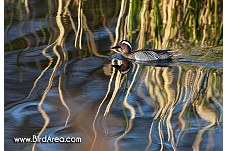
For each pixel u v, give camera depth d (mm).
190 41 17812
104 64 16109
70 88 14430
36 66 15680
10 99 13805
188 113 13219
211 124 12727
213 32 18359
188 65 16062
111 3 20359
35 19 18859
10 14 19219
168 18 18766
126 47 16969
